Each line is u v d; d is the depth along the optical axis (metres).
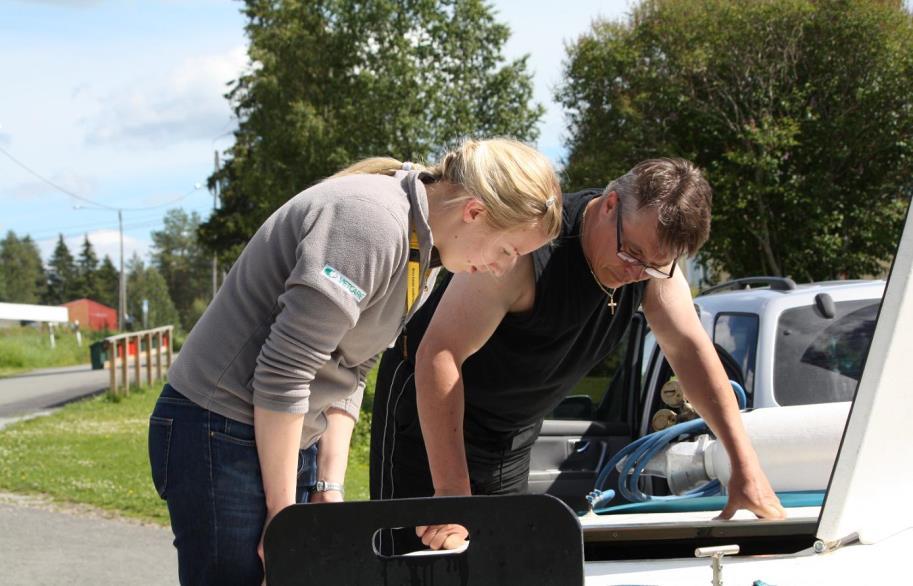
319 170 29.45
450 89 28.91
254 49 30.50
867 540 1.69
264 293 2.01
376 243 1.93
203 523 2.02
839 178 18.00
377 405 3.20
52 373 28.16
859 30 17.28
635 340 4.67
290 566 1.52
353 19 28.62
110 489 8.51
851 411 1.61
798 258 17.75
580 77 20.17
